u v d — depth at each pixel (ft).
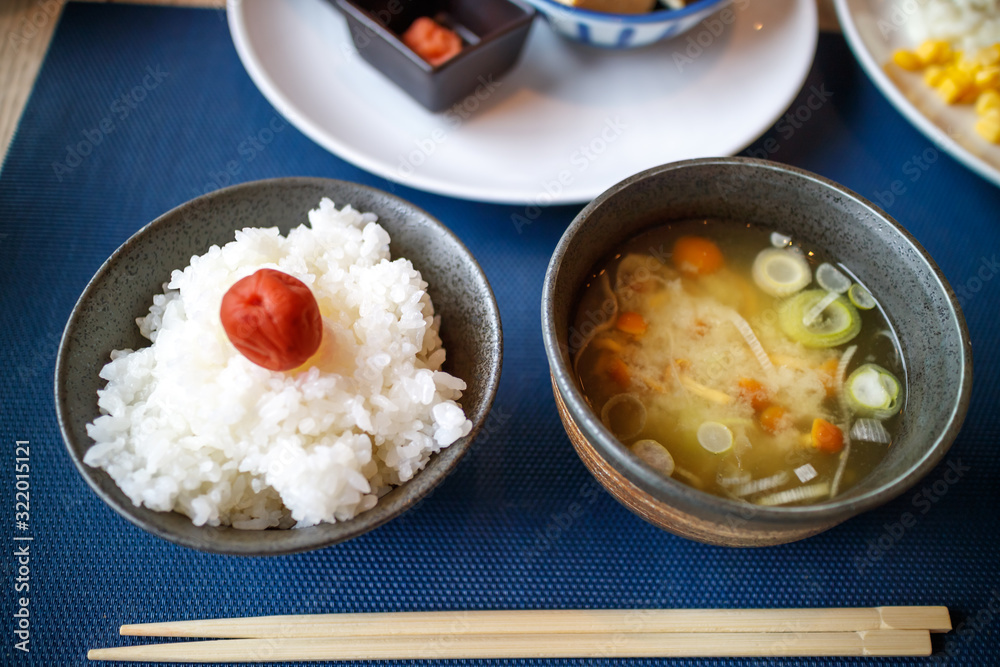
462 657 0.93
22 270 1.11
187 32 1.32
